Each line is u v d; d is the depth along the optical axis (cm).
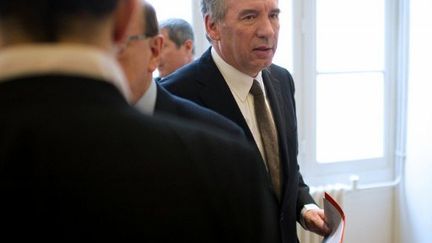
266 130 136
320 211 144
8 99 40
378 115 312
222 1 125
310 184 300
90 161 41
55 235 40
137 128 45
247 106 135
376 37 304
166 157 45
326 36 294
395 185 313
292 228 139
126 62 89
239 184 49
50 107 40
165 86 131
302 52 290
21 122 40
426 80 281
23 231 40
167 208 44
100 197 42
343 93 303
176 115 102
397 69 309
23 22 41
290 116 148
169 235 45
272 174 134
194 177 46
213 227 47
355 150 310
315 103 296
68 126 41
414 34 290
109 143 42
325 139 303
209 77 131
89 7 42
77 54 41
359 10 298
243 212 49
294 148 144
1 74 40
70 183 41
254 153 53
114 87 44
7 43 41
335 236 121
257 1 122
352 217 308
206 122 104
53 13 41
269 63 131
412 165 299
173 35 201
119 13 46
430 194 282
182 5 267
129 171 43
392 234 318
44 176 40
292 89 158
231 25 124
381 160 314
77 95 41
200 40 270
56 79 40
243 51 126
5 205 40
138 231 43
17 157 40
